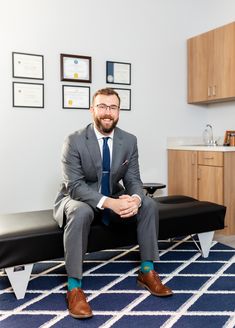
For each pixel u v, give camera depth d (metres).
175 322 1.55
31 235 1.77
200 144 4.00
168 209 2.30
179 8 3.76
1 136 2.96
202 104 3.99
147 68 3.63
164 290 1.80
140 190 2.02
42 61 3.08
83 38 3.26
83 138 1.97
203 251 2.41
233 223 3.11
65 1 3.16
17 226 1.88
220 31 3.36
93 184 2.02
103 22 3.35
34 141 3.10
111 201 1.83
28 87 3.04
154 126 3.71
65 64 3.18
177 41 3.78
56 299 1.79
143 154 3.68
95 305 1.72
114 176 2.02
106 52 3.39
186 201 2.69
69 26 3.19
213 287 1.91
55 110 3.17
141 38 3.57
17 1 2.96
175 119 3.84
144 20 3.57
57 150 3.20
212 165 3.16
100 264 2.29
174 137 3.84
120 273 2.13
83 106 3.29
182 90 3.86
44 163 3.15
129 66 3.51
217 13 3.77
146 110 3.65
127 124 3.56
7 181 3.00
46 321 1.57
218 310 1.65
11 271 1.77
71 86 3.23
